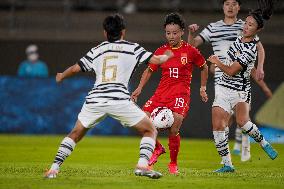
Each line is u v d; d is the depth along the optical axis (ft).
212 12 267.18
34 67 223.51
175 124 102.94
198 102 206.18
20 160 125.39
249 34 104.88
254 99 201.87
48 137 196.75
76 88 208.85
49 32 248.32
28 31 248.32
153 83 205.26
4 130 210.59
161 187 84.89
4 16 259.80
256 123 202.08
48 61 235.81
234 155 149.59
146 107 106.63
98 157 135.33
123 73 86.28
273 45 228.02
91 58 87.61
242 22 119.24
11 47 235.81
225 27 118.93
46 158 130.31
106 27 87.61
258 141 110.73
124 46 87.04
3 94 210.18
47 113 209.46
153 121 102.17
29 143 171.01
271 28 248.52
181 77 104.73
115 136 208.44
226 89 107.55
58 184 85.35
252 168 116.98
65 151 88.58
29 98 210.18
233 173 105.29
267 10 109.91
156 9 269.44
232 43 115.65
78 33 248.11
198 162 127.85
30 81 210.59
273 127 200.54
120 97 85.40
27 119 209.97
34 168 108.27
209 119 205.87
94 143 176.55
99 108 85.81
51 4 271.49
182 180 93.15
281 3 252.83
